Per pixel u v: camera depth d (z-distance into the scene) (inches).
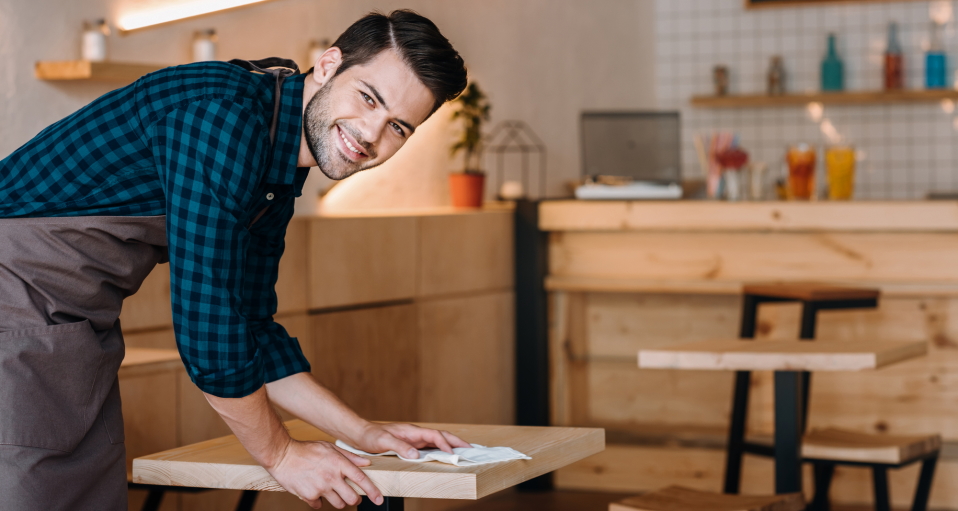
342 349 121.4
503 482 51.3
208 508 105.7
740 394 116.0
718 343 97.5
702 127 237.5
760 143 234.2
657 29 239.9
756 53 234.1
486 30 166.1
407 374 132.7
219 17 114.1
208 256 49.1
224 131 49.1
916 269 136.9
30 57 93.2
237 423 51.2
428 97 52.4
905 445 98.4
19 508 50.3
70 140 52.9
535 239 152.0
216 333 49.6
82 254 52.7
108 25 100.8
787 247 141.6
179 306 49.7
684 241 146.2
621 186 151.2
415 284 134.0
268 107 52.4
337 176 54.0
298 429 63.4
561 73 191.8
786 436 90.8
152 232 54.9
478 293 146.6
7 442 50.2
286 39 124.3
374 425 57.2
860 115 228.4
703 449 144.4
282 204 57.7
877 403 140.8
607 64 211.8
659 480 147.1
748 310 122.1
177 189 48.9
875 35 227.1
